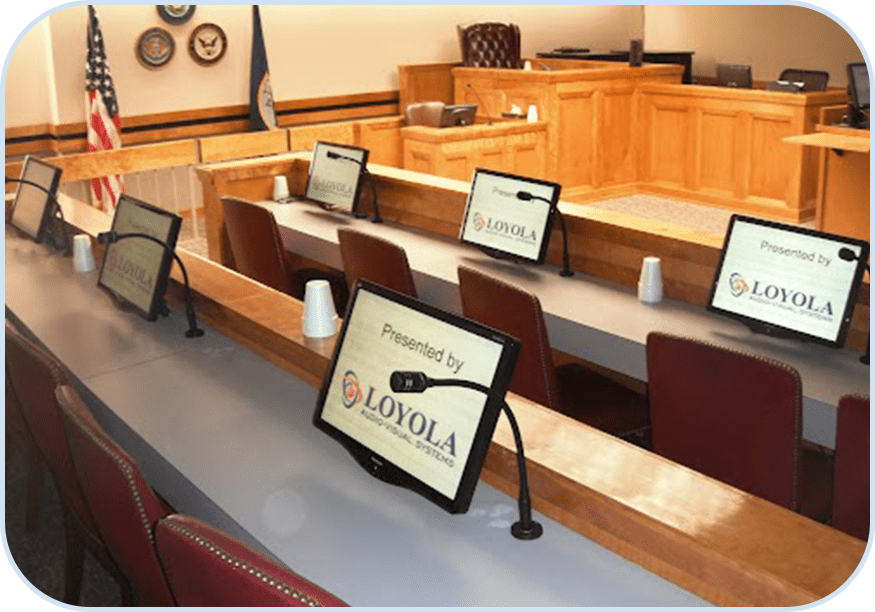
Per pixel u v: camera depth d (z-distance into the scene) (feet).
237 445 7.39
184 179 26.68
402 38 31.73
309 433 7.57
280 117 29.71
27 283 12.13
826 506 8.21
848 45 31.09
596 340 10.39
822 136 22.03
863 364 9.25
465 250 13.69
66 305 11.17
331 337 8.75
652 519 5.48
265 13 28.81
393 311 6.73
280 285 14.05
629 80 28.81
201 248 23.57
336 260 14.32
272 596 4.72
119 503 6.15
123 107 26.63
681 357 7.93
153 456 7.39
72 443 6.61
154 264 10.34
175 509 7.22
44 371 7.63
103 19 25.94
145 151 22.03
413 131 24.85
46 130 26.02
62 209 14.65
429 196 14.65
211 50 27.76
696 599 5.32
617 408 10.24
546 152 27.27
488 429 5.93
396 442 6.50
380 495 6.56
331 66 30.42
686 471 6.01
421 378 5.67
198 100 27.96
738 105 26.76
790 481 7.79
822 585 4.85
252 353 9.44
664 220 26.37
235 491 6.68
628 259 11.87
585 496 5.87
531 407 6.95
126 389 8.57
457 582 5.55
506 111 28.48
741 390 7.72
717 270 10.36
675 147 28.86
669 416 8.31
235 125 28.84
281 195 16.90
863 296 9.44
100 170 21.36
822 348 9.68
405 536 6.04
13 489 11.05
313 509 6.41
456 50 33.01
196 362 9.21
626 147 29.40
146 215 10.66
